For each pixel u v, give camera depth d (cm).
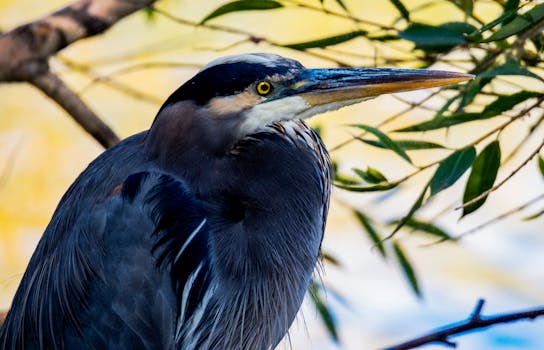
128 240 686
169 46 1112
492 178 686
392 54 956
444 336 674
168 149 712
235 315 712
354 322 1174
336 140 1138
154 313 682
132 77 1185
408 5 1083
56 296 702
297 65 710
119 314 680
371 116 1140
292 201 724
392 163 1140
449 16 1075
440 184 674
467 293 1200
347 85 701
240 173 712
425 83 695
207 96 705
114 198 698
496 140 680
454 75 690
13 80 805
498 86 1013
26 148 1173
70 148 1183
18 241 1146
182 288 689
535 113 1098
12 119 1178
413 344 677
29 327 722
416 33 690
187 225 691
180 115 712
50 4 1199
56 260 711
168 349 687
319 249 767
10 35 801
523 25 634
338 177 811
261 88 702
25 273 752
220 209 706
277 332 745
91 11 809
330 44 695
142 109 1189
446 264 1202
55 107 1186
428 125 678
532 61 693
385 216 1137
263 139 723
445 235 793
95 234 691
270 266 716
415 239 1181
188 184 709
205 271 695
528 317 660
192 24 752
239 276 706
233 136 706
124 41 1180
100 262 686
